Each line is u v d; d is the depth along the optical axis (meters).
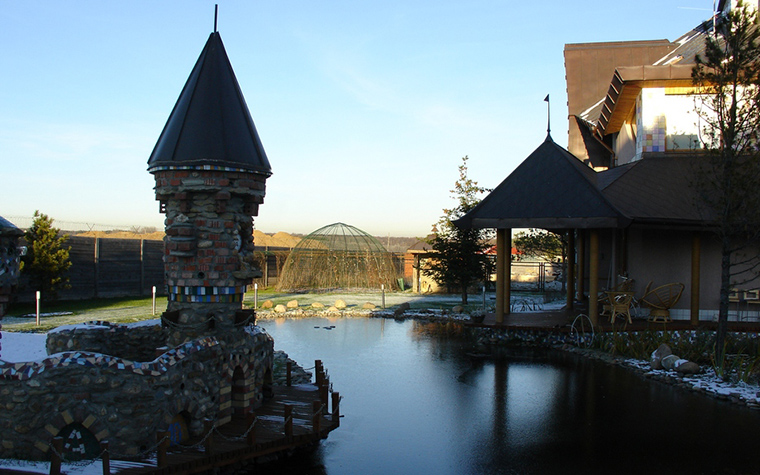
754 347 13.13
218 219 8.35
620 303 15.95
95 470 6.15
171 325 8.35
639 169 17.33
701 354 13.13
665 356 13.19
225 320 8.45
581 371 13.45
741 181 12.16
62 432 6.43
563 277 30.94
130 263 28.88
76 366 6.45
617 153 23.89
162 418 6.87
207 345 7.74
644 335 14.65
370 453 8.42
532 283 41.09
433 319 23.81
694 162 15.34
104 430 6.48
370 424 9.77
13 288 6.93
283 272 36.16
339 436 9.16
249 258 8.89
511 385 12.29
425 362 14.86
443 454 8.38
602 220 15.01
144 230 59.75
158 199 8.48
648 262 16.89
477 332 19.92
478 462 8.04
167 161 8.06
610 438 8.92
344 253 36.91
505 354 15.63
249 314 8.80
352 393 11.80
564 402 10.95
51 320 19.00
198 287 8.34
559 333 16.52
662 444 8.64
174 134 8.23
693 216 15.44
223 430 7.86
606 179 18.08
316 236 38.28
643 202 15.92
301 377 12.53
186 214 8.31
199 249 8.29
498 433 9.26
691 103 17.66
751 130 12.90
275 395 10.26
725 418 9.84
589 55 30.34
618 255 18.67
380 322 23.17
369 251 37.69
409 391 11.92
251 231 8.97
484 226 16.05
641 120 18.05
